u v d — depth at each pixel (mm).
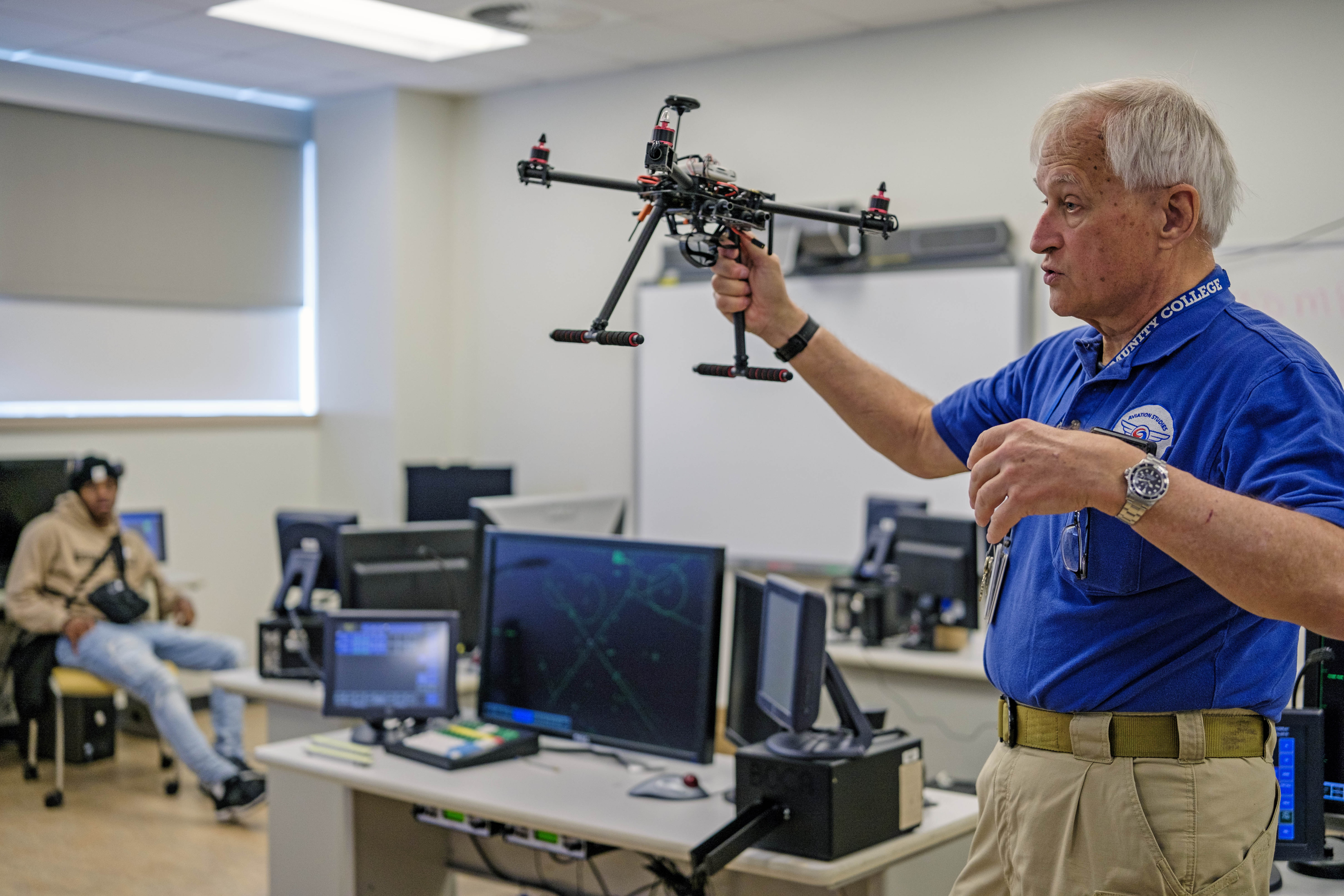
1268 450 1175
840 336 5102
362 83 5969
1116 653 1298
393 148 6105
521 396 6211
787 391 5309
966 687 3803
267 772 3434
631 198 5758
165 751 4852
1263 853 1298
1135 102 1268
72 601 4680
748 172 5383
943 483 4926
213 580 6098
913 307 4914
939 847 2273
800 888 2402
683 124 5566
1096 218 1287
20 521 5102
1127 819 1281
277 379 6449
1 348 5512
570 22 4848
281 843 2852
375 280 6219
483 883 3785
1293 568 1032
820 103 5164
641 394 5723
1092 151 1282
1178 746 1273
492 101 6211
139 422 5801
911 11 4684
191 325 6129
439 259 6344
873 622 4031
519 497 6078
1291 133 4133
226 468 6141
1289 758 2045
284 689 3605
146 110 5824
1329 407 1170
